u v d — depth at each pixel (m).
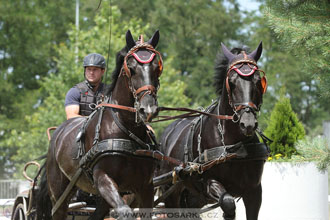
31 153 31.64
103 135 7.78
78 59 31.03
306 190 11.51
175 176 8.63
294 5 11.38
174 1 51.22
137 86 7.28
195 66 50.78
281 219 11.52
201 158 8.81
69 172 8.43
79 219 9.77
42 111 31.67
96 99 9.96
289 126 12.98
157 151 7.84
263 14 11.66
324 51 11.05
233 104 8.30
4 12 49.09
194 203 10.36
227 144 8.62
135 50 7.45
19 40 50.06
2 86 48.53
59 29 53.06
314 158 10.79
